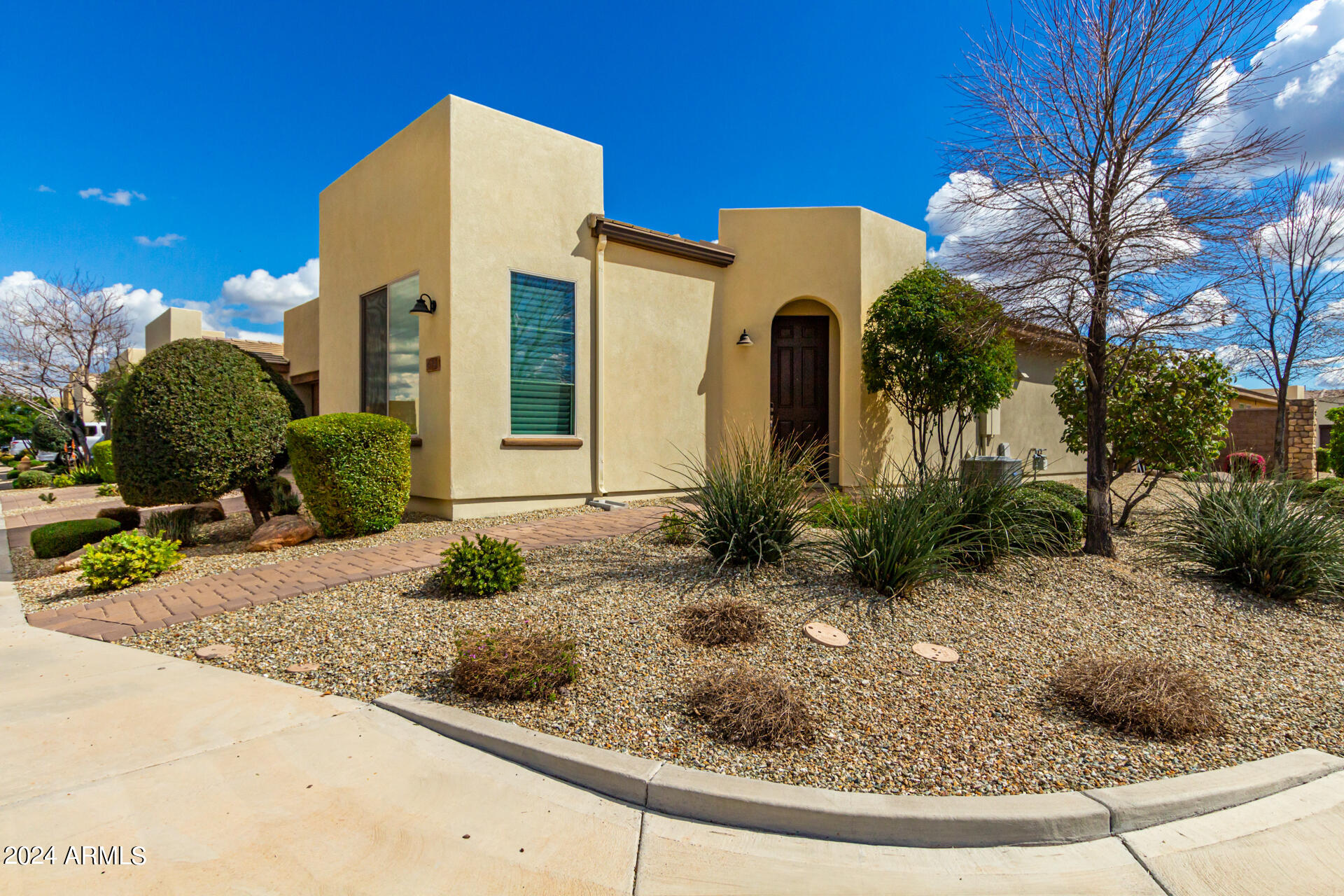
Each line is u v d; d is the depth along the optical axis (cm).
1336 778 291
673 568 550
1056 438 1534
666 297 1002
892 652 404
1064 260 612
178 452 674
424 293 837
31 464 3083
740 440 665
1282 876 230
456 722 313
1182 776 281
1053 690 362
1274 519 562
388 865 222
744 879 223
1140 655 417
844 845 245
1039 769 285
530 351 868
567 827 249
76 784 263
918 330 939
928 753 296
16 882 206
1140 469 839
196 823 240
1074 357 812
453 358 790
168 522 723
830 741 304
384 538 709
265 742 301
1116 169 600
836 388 1077
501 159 830
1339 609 522
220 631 438
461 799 263
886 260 1089
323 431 684
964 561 552
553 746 290
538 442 864
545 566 569
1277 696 369
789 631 428
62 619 479
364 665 383
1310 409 1553
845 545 524
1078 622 470
